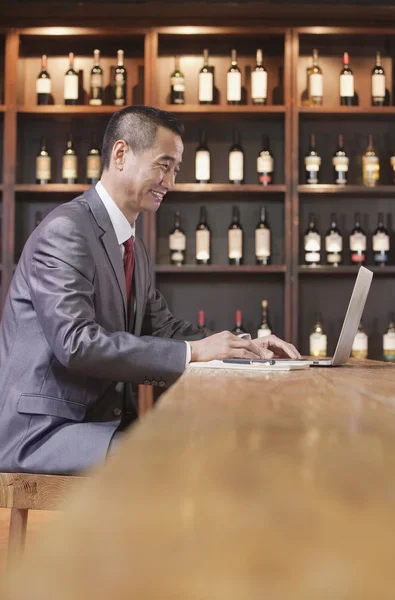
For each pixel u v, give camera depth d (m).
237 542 0.18
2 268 4.39
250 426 0.59
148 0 4.48
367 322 4.65
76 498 0.25
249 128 4.71
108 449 1.65
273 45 4.70
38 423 1.74
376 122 4.71
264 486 0.28
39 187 4.42
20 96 4.73
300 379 1.46
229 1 4.45
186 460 0.37
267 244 4.45
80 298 1.77
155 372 1.75
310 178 4.48
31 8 4.41
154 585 0.15
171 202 4.69
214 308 4.64
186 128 4.71
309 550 0.17
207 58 4.50
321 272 4.39
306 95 4.69
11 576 0.16
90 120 4.72
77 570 0.16
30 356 1.81
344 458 0.39
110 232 1.96
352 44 4.71
